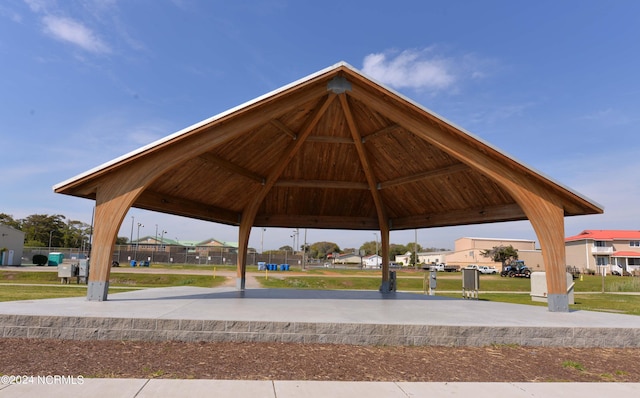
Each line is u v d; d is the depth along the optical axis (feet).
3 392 12.53
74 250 187.01
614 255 179.73
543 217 30.22
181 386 13.53
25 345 19.20
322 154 39.65
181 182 34.88
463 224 41.88
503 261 192.03
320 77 27.37
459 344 21.54
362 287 100.53
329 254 364.58
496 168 29.84
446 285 104.99
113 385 13.43
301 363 17.07
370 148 38.32
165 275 103.09
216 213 42.39
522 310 30.37
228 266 184.44
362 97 28.66
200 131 27.63
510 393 13.82
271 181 40.91
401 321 22.52
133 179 28.37
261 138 33.88
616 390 14.39
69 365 15.90
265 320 21.33
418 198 42.75
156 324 20.80
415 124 29.17
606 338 22.57
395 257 329.52
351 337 21.09
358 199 46.73
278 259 205.57
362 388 13.91
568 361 18.88
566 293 29.81
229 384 13.91
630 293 90.63
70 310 23.24
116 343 20.08
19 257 153.07
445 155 34.19
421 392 13.65
